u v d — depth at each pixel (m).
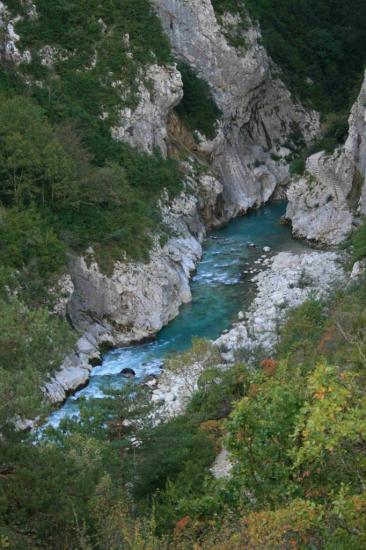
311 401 15.90
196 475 22.95
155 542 15.83
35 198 44.88
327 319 36.06
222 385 31.78
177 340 44.25
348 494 13.97
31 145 44.22
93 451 22.67
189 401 32.66
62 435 24.12
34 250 41.09
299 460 14.03
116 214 48.62
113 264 45.12
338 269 50.47
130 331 44.22
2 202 44.00
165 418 30.16
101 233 46.16
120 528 17.33
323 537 13.30
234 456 16.20
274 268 53.47
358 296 37.66
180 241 55.34
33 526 17.86
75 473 20.16
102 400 26.11
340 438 13.55
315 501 14.86
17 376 18.31
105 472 21.38
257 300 47.78
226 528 14.58
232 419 16.20
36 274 40.12
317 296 44.00
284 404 15.91
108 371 40.44
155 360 41.75
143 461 24.20
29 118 46.72
